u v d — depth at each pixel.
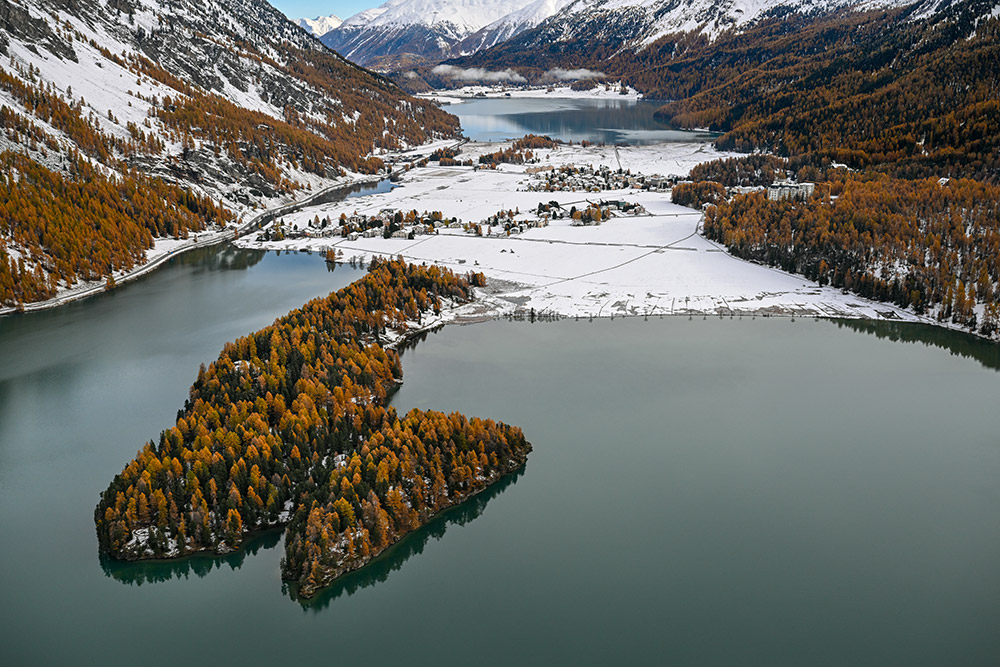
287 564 106.44
